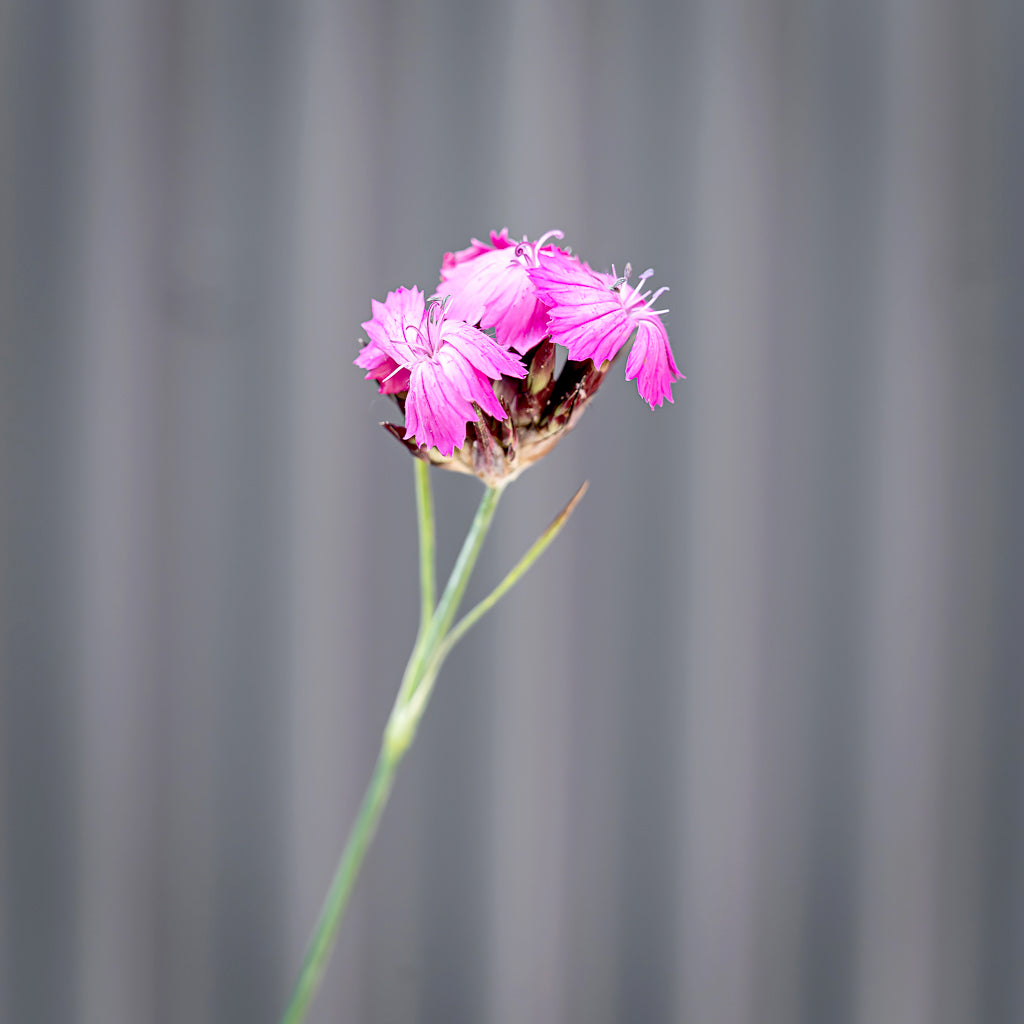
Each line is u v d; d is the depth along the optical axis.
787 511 0.60
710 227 0.57
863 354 0.59
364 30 0.54
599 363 0.35
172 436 0.56
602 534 0.59
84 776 0.58
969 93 0.59
